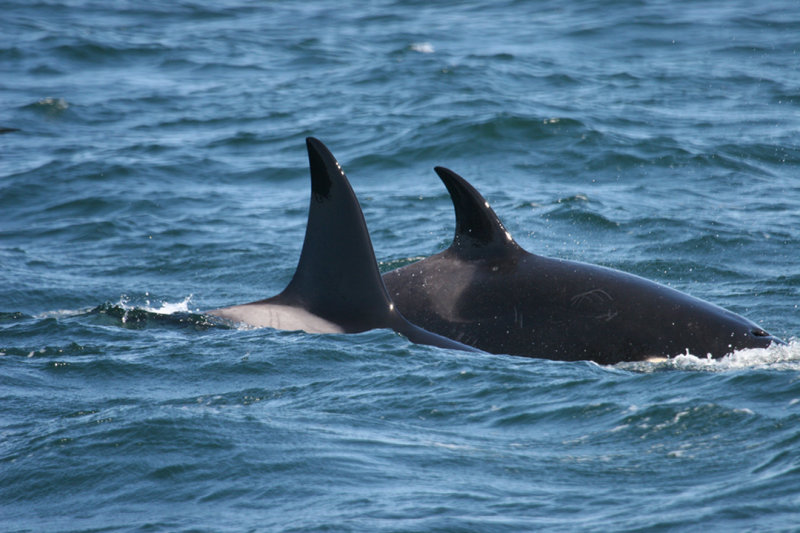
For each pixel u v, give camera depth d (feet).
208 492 71.97
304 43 446.19
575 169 244.63
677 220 198.49
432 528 64.44
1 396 97.50
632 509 66.80
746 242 184.75
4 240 198.90
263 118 309.01
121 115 319.88
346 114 307.37
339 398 94.43
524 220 202.08
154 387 100.07
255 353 108.47
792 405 86.12
